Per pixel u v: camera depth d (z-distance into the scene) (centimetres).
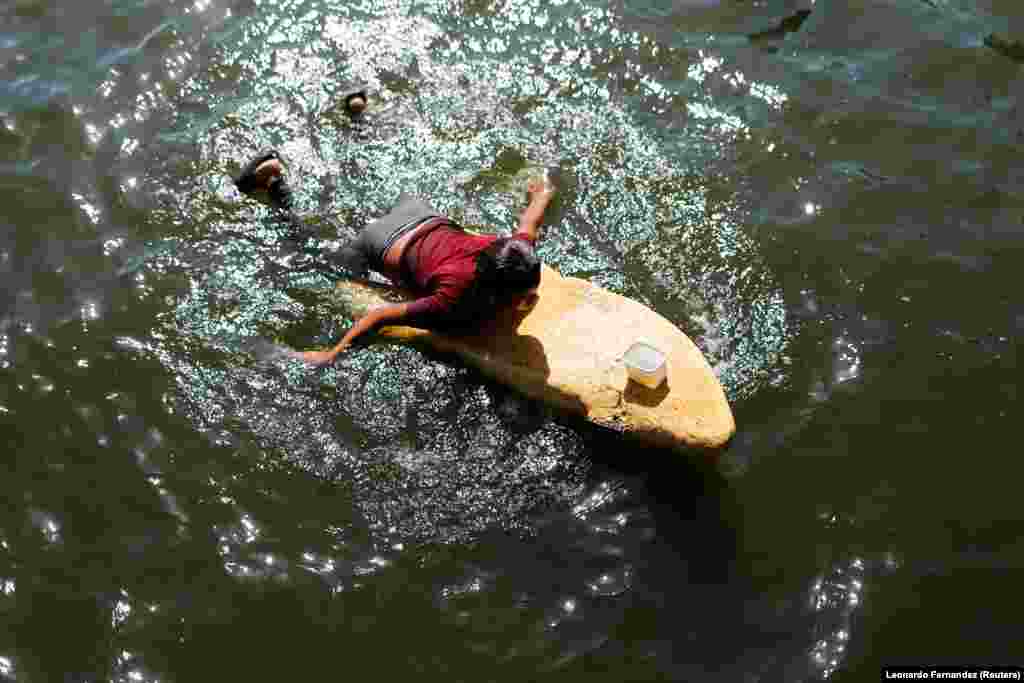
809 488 480
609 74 695
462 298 500
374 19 736
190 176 633
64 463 496
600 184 625
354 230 603
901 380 523
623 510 475
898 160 640
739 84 688
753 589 447
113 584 452
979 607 437
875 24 737
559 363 506
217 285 575
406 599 448
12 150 651
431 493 486
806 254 583
